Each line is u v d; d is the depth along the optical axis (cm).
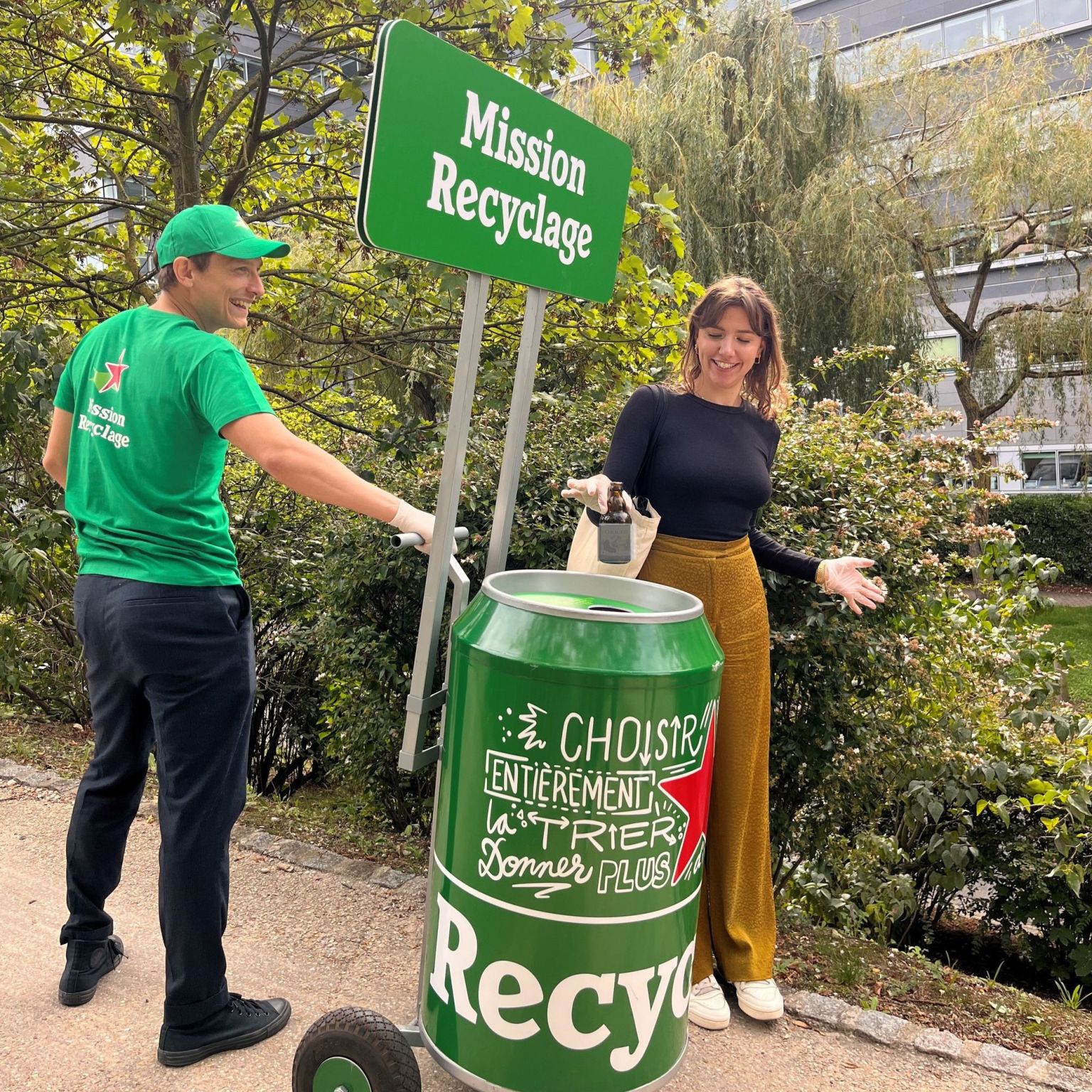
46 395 432
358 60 587
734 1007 254
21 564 409
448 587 366
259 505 558
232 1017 223
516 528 366
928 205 1398
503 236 192
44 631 528
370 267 598
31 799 374
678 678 171
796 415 405
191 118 573
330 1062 180
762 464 247
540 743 168
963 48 1523
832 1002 256
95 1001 241
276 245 203
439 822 186
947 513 379
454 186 178
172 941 212
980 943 432
